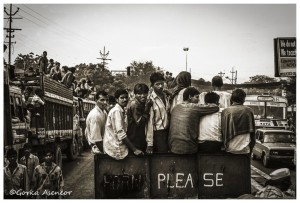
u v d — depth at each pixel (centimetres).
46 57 1419
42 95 1331
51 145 1436
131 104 879
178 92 906
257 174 1422
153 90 889
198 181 845
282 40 1336
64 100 1595
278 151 1591
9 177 1109
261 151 1656
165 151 873
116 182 851
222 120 865
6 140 1111
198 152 858
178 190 847
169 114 892
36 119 1285
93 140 931
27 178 1126
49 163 1109
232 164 850
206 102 879
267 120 1948
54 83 1454
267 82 1373
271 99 1945
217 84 1038
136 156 853
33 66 1417
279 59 1335
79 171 1411
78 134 1816
